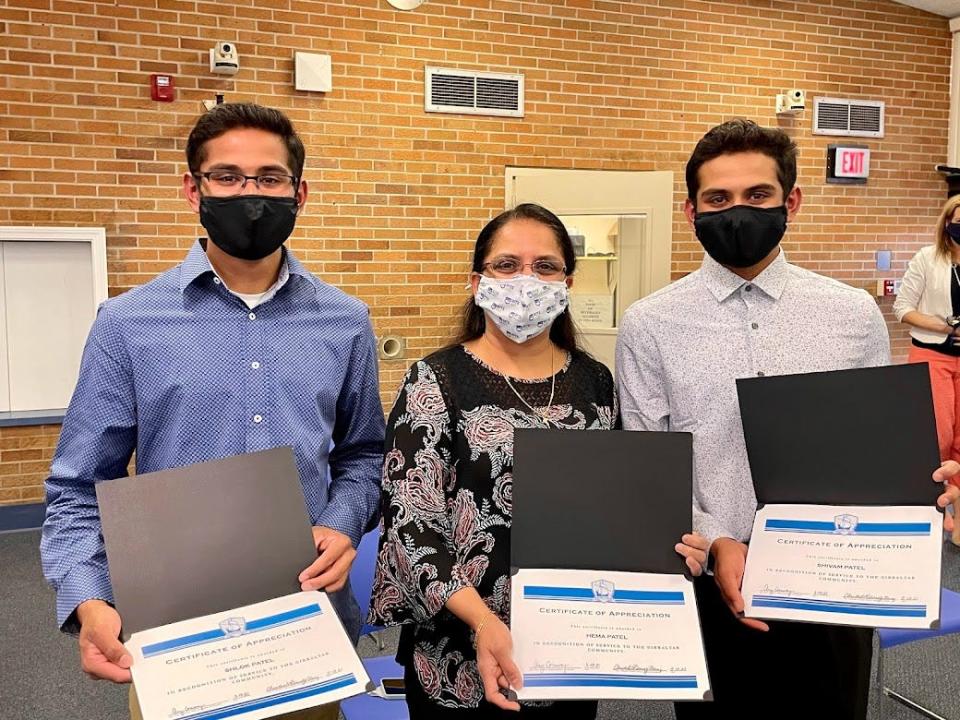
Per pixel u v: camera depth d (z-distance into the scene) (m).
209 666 1.10
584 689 1.10
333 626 1.17
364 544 2.16
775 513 1.30
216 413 1.37
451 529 1.29
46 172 4.08
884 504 1.25
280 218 1.35
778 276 1.53
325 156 4.55
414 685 1.31
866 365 1.52
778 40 5.43
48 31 4.02
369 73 4.58
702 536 1.33
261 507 1.21
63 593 1.24
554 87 4.96
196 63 4.26
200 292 1.40
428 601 1.19
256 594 1.19
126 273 4.26
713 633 1.52
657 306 1.58
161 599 1.14
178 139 4.27
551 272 1.39
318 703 1.08
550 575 1.19
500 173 4.91
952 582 3.50
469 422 1.30
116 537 1.14
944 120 5.95
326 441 1.47
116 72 4.14
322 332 1.47
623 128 5.14
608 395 1.44
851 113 5.68
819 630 1.47
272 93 4.42
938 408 3.86
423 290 4.84
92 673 1.11
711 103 5.32
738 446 1.48
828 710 1.47
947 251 3.84
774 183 1.45
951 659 2.97
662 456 1.22
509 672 1.09
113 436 1.36
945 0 5.60
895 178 5.88
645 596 1.18
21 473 4.15
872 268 5.88
